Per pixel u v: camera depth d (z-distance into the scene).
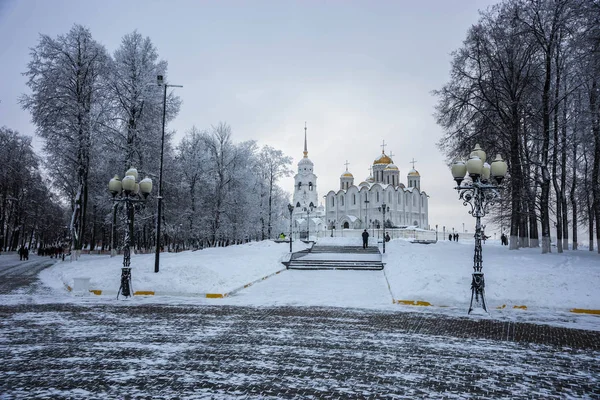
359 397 6.00
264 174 59.59
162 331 10.27
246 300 15.63
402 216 84.69
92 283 17.53
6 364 7.51
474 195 13.78
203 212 46.41
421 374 7.05
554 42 27.33
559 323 11.50
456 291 14.95
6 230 62.59
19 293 17.23
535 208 31.98
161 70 36.34
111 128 33.47
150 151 36.19
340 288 18.97
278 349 8.63
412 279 17.39
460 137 30.78
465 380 6.77
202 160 46.00
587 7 23.03
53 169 34.44
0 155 51.75
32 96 32.03
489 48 29.41
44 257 48.88
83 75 33.19
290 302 15.20
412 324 11.33
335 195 89.12
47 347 8.69
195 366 7.43
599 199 30.73
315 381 6.67
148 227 47.00
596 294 13.89
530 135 29.16
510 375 7.04
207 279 18.27
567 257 23.98
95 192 39.38
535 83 29.83
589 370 7.34
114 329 10.46
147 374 6.98
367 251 38.31
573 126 28.58
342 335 9.95
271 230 60.09
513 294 14.41
